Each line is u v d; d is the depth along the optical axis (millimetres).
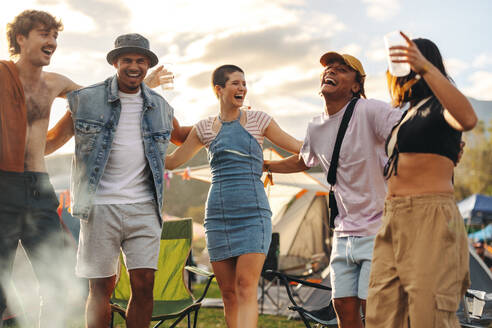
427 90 2404
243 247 3531
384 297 2461
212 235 3666
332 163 3199
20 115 3230
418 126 2361
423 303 2256
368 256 3029
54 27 3322
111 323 3752
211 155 3723
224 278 3680
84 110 3373
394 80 2510
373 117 3064
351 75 3166
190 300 4242
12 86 3221
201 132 3822
